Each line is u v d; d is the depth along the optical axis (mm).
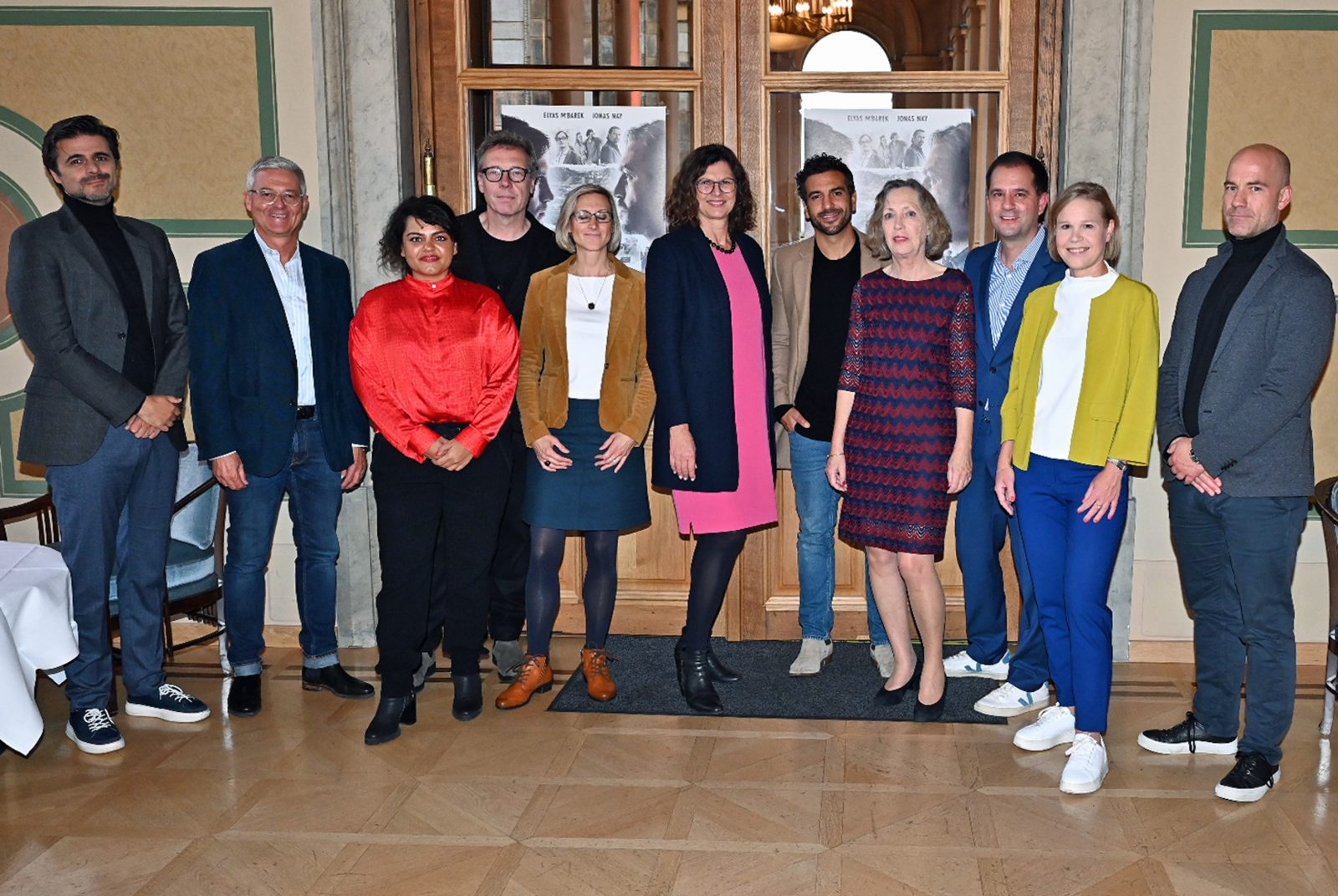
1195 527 3039
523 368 3490
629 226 4215
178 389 3436
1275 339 2795
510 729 3406
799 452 3746
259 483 3490
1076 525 3010
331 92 3955
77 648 2832
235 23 3969
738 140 4121
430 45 4137
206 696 3713
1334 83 3756
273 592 4234
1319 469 3900
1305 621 3969
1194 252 3857
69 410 3213
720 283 3334
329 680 3723
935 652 3416
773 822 2803
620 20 4117
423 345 3277
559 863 2621
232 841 2742
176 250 4074
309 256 3549
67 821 2852
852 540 3408
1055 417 3045
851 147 4105
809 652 3863
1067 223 2953
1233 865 2586
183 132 4023
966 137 4074
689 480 3336
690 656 3537
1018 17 3994
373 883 2549
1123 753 3203
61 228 3207
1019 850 2660
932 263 3334
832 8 4059
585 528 3461
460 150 4176
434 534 3344
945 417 3270
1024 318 3139
